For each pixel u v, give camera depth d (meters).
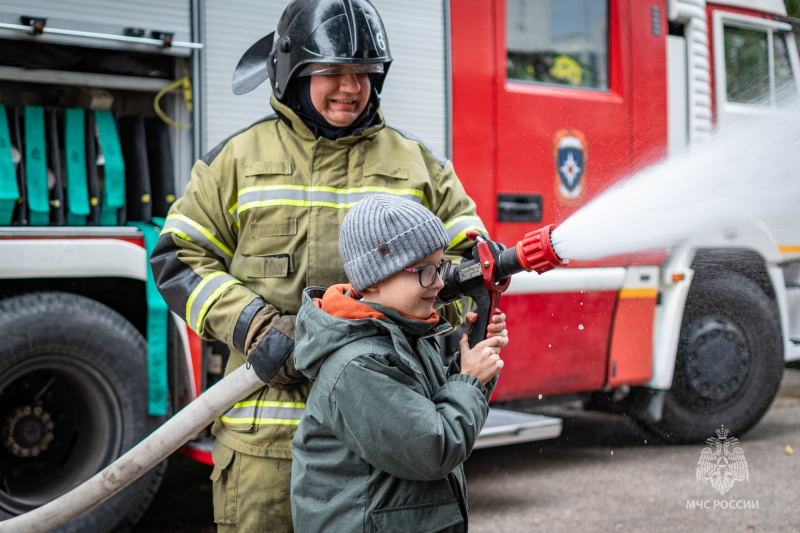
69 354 3.03
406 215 1.53
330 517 1.53
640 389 4.59
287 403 1.93
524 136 3.92
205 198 2.04
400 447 1.45
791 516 3.66
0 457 3.10
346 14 1.96
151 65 3.19
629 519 3.62
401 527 1.51
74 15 2.89
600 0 4.24
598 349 4.21
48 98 3.16
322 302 1.61
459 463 1.52
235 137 2.09
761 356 4.84
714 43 4.57
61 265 2.98
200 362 3.13
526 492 4.02
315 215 1.98
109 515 3.08
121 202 3.15
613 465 4.50
